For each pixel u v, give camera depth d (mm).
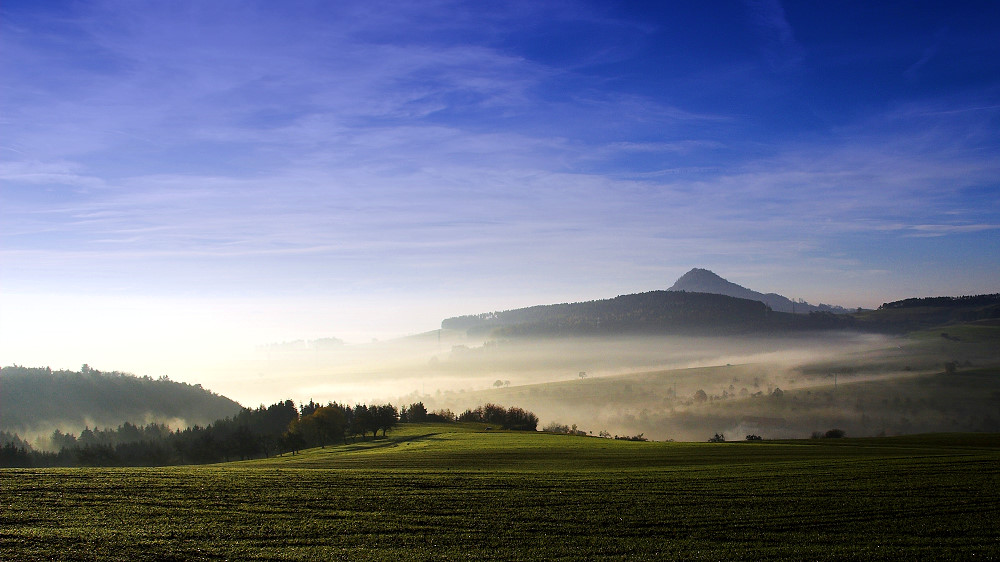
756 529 31453
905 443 85938
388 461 64938
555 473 49438
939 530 30781
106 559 25484
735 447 77625
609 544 28797
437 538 29547
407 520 32688
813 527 31734
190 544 27750
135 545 27359
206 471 48344
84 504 35000
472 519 33000
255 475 45688
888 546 28375
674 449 75500
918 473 45688
